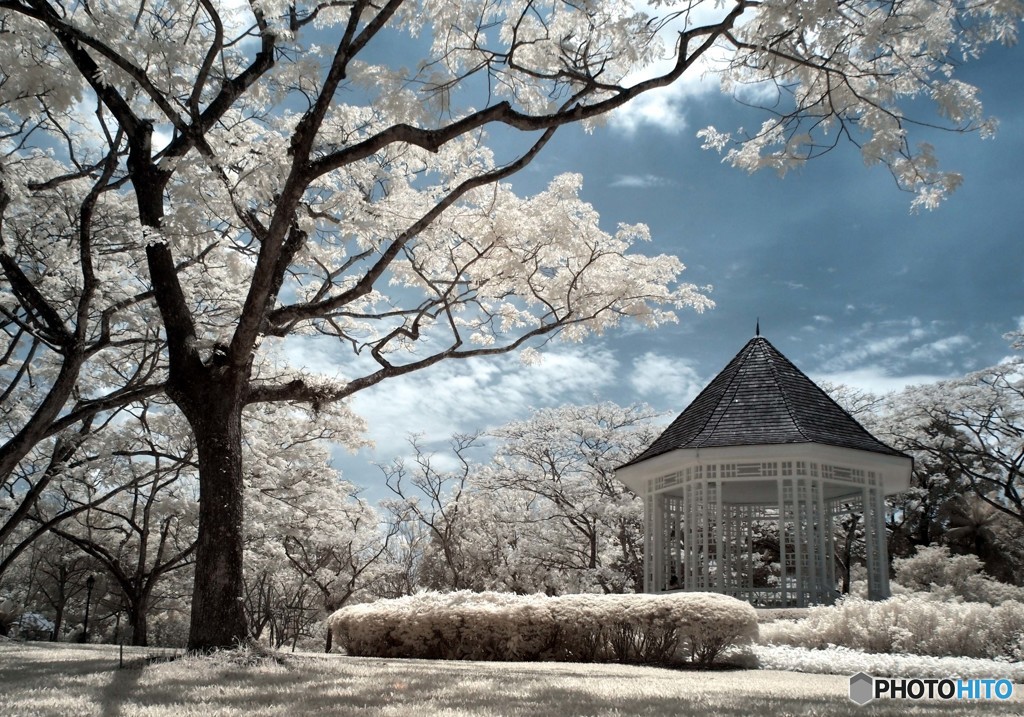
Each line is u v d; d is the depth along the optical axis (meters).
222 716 5.10
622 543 29.70
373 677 7.45
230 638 8.88
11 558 20.88
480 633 11.73
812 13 7.73
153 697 5.96
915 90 9.24
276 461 24.47
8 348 17.47
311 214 11.77
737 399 18.48
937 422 34.34
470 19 10.04
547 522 31.70
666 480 18.48
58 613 30.12
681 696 6.47
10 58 10.64
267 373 19.42
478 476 32.19
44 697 5.99
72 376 12.72
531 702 5.78
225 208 10.43
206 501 9.24
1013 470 32.88
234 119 13.00
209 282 16.70
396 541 34.31
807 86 9.65
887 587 17.12
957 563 23.11
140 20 12.11
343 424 24.78
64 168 15.39
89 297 13.09
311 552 30.58
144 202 11.08
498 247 13.26
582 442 31.14
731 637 11.16
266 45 11.60
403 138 9.59
